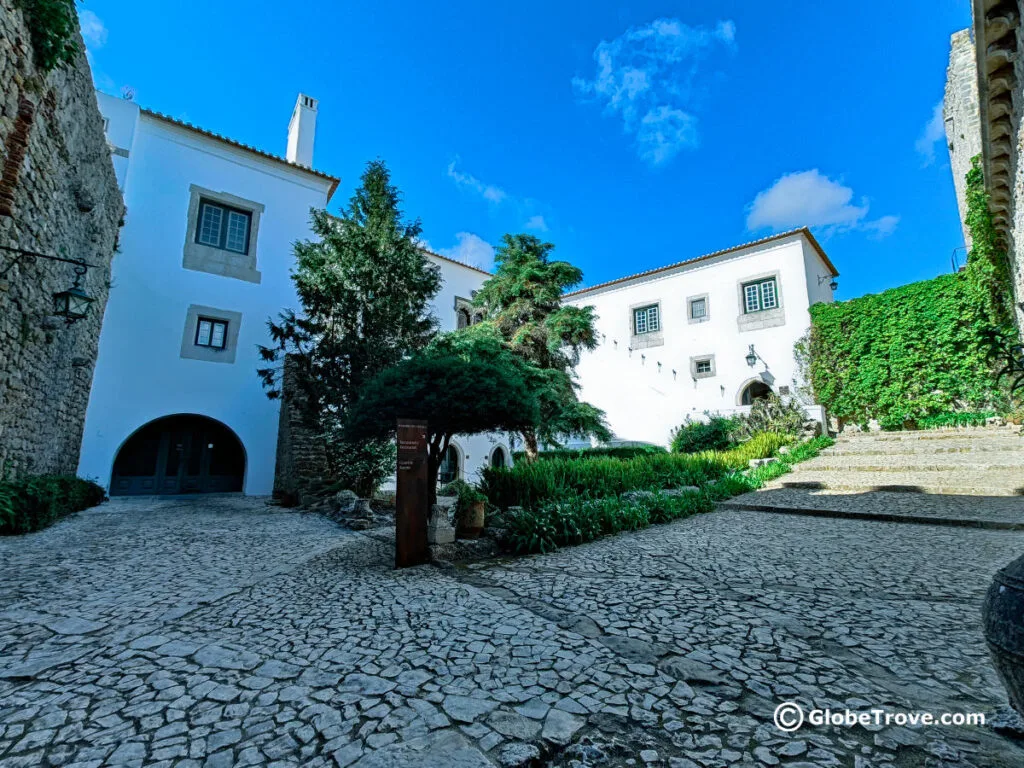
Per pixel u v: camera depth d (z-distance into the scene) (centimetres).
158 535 606
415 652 254
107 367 1026
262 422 1204
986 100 638
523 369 1105
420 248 1071
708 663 234
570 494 674
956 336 1290
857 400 1452
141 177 1113
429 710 196
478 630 284
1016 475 748
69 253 721
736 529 590
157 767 164
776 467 1009
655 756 165
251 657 253
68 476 806
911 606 307
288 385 1077
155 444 1167
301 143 1445
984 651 240
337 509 793
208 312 1166
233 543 567
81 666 243
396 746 172
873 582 360
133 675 233
